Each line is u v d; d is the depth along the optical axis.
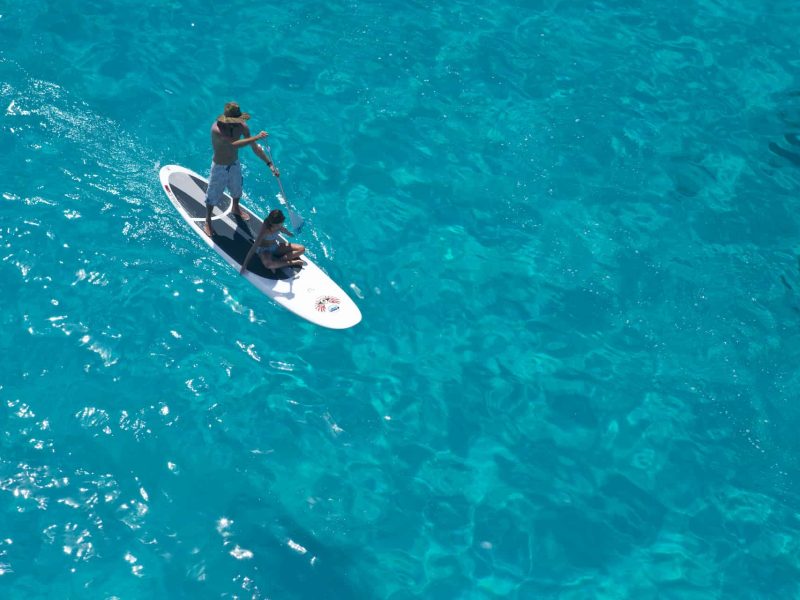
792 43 18.77
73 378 12.27
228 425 12.11
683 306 14.04
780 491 12.19
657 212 15.27
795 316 14.03
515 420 12.60
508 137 16.11
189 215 14.25
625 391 13.01
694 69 17.89
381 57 17.20
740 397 13.05
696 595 11.15
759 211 15.45
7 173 14.55
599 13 18.91
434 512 11.65
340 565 11.10
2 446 11.57
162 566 10.84
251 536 11.20
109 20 17.23
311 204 14.77
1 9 17.06
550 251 14.57
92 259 13.60
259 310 13.38
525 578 11.17
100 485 11.38
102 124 15.49
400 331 13.41
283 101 16.25
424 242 14.48
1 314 12.80
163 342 12.80
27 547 10.78
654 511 11.88
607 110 16.77
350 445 12.14
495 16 18.42
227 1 17.94
